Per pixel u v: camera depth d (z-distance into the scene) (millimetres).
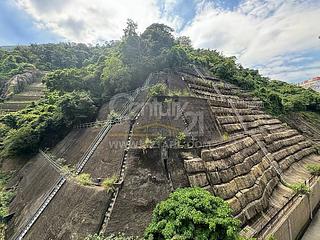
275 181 29484
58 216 19109
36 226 19938
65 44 104875
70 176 23156
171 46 39625
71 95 33969
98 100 35406
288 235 22812
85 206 18438
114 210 17953
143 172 20250
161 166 20609
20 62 84438
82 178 21406
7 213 25219
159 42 38875
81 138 30000
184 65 40125
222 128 29484
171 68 36500
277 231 20328
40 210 21266
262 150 32562
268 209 24156
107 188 19016
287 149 39438
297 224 25516
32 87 71250
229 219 14234
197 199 15164
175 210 14773
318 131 54188
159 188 19453
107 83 35438
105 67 37594
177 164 20953
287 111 55281
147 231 15016
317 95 66375
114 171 21062
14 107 58344
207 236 13500
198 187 18594
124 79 33812
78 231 17203
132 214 17938
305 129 52375
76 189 20438
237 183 22953
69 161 27109
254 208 22141
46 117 35875
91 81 38250
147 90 30688
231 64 51938
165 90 29234
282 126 46531
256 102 47188
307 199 29125
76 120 33750
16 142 34250
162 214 15219
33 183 27797
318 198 33281
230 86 46469
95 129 29172
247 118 37562
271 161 32219
